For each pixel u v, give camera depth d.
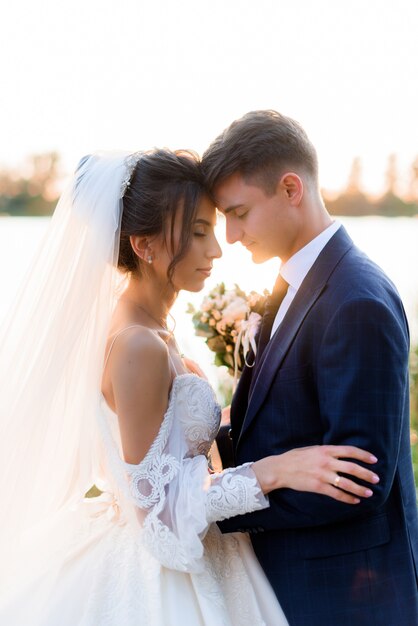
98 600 2.15
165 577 2.19
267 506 2.12
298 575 2.21
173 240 2.27
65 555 2.30
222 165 2.26
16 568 2.33
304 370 2.20
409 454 2.34
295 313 2.23
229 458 2.53
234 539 2.34
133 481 2.16
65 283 2.28
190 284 2.35
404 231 12.58
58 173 19.62
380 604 2.17
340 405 2.06
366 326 2.06
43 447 2.30
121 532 2.31
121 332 2.21
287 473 2.09
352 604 2.17
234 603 2.23
